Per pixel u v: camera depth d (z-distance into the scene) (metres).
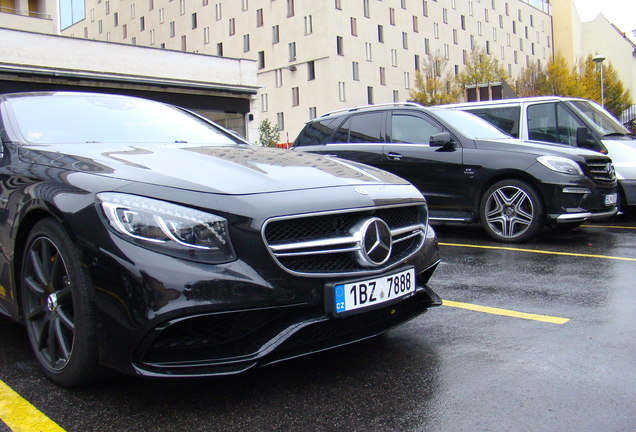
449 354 2.68
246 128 20.16
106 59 16.75
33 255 2.42
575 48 69.38
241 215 2.10
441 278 4.30
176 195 2.12
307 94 41.16
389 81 44.16
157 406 2.17
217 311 2.01
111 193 2.14
